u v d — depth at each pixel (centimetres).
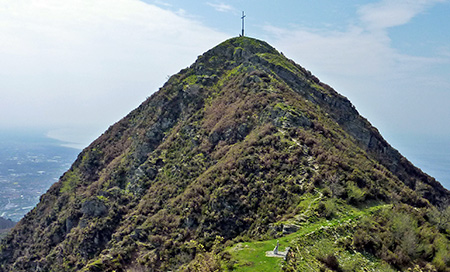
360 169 6944
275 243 4225
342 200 5606
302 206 5475
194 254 5856
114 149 12425
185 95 11956
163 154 9906
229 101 10325
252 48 13188
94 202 8906
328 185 5894
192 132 9931
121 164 10800
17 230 11406
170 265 5956
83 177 12075
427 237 4916
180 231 6644
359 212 5297
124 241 7006
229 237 5925
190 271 3984
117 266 6506
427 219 5794
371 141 11000
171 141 10262
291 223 4925
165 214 7300
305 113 8562
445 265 4397
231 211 6284
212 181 7200
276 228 5066
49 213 11000
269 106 8694
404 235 4778
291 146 7062
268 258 3784
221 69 12862
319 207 5228
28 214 11981
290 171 6481
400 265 4262
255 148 7400
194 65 13638
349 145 8438
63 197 11219
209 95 11556
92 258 7750
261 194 6306
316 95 11575
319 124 8356
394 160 10862
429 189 10062
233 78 11681
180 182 8288
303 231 4588
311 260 3872
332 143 7850
